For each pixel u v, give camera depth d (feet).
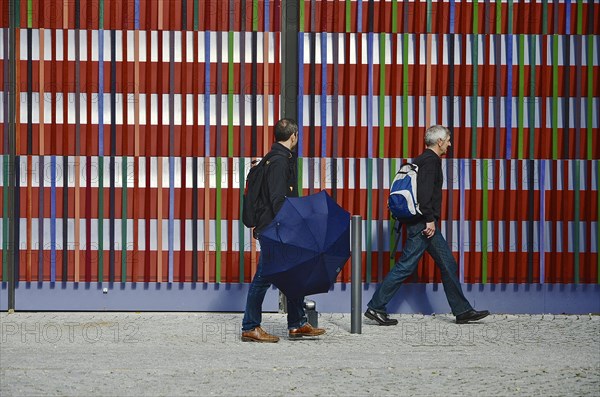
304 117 51.72
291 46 51.47
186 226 51.57
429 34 52.06
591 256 53.21
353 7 51.88
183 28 51.31
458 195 52.54
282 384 33.50
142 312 51.70
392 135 52.03
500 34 52.39
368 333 45.78
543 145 52.65
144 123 51.26
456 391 32.58
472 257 52.65
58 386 33.01
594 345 42.52
